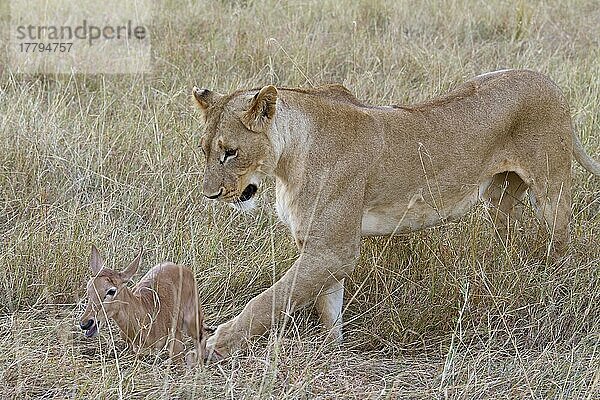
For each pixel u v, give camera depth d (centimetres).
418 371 922
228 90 1522
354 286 1066
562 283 1050
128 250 1102
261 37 1792
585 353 932
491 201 1141
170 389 834
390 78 1597
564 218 1102
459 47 1822
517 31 1994
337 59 1764
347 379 892
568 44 1920
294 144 956
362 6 2055
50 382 851
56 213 1168
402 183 1009
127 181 1262
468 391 849
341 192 964
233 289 1070
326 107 973
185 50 1766
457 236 1114
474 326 996
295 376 865
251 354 913
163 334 911
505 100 1061
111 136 1352
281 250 1102
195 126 1370
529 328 1001
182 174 1228
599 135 1366
